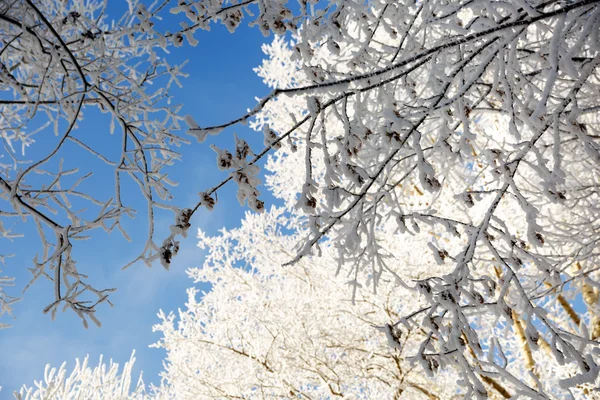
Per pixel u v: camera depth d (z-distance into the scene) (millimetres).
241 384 6238
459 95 1539
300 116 6844
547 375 4566
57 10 2961
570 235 3070
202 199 1580
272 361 6387
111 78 2961
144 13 2260
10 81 2283
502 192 1807
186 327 6820
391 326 1759
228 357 6641
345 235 2027
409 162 2676
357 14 2027
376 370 6152
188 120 1414
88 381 6238
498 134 4402
